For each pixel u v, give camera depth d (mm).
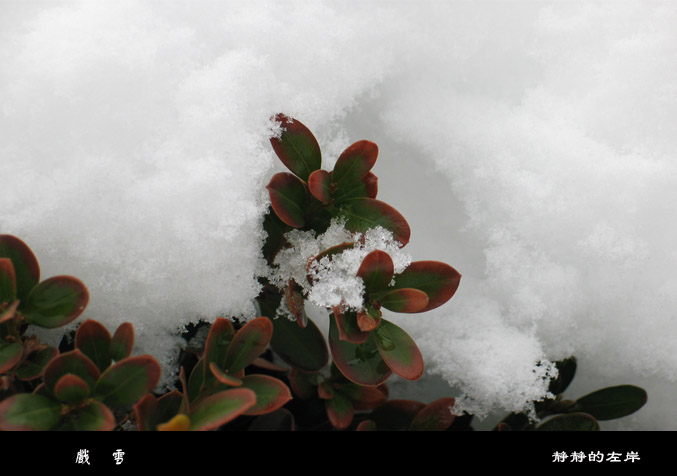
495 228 379
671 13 393
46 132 353
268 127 359
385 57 387
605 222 374
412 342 339
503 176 380
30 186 348
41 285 329
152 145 355
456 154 386
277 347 360
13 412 311
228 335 328
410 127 389
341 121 388
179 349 361
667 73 387
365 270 334
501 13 394
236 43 370
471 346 367
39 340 350
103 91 356
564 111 388
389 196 387
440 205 387
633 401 365
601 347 377
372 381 344
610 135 385
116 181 350
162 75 361
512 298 373
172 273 351
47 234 348
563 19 395
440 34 393
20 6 370
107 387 318
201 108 358
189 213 350
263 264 361
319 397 367
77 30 362
